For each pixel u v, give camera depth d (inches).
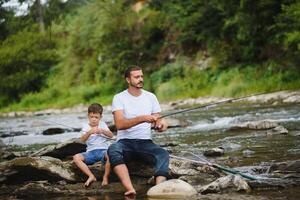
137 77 201.5
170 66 1170.6
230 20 967.6
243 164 216.2
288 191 162.6
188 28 1130.7
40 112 1307.8
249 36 954.7
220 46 1055.0
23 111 1430.9
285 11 829.2
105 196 175.0
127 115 199.9
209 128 414.3
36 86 1656.0
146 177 202.4
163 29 1274.6
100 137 212.1
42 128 570.6
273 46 937.5
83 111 1155.9
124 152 196.1
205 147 283.6
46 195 183.0
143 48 1302.9
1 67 1606.8
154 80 1184.2
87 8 1584.6
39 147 354.0
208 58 1098.7
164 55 1250.6
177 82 1074.7
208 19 1078.4
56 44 1694.1
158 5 1336.1
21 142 404.2
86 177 204.7
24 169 202.4
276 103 656.4
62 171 203.9
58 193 185.2
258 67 939.3
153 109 205.3
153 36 1309.1
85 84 1470.2
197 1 1076.5
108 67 1359.5
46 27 1854.1
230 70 984.3
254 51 976.9
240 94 847.7
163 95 1048.2
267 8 901.8
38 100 1517.0
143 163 204.2
